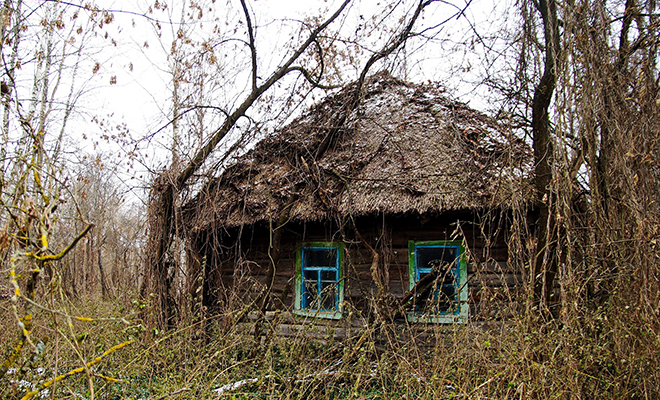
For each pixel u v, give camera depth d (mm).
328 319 6422
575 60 3900
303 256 6934
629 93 3979
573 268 3760
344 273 6500
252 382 4453
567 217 3711
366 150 6984
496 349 3816
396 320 5906
